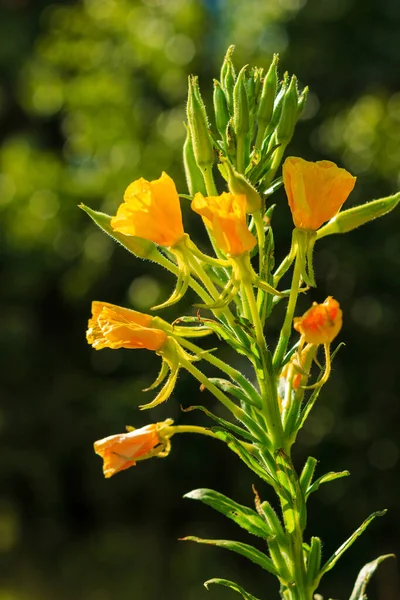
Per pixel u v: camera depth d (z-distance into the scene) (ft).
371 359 37.86
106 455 7.52
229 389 7.34
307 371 7.25
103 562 42.22
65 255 45.06
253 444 7.46
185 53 41.52
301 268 6.99
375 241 36.96
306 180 6.82
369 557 36.73
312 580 7.27
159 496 43.62
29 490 46.11
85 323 47.73
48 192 44.01
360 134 38.32
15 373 45.85
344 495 37.06
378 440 37.22
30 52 54.95
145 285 40.86
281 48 40.37
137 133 41.86
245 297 7.38
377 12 39.88
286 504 7.20
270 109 7.70
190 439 41.16
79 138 42.45
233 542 7.45
